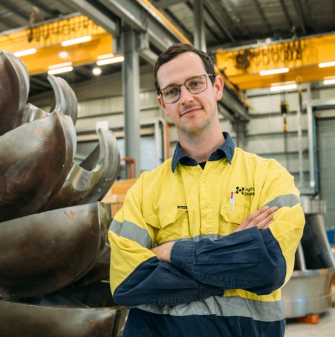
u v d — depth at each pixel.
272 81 7.91
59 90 1.36
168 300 0.77
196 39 6.28
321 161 10.11
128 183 2.83
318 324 2.57
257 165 0.89
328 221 9.84
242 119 10.88
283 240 0.74
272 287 0.73
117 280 0.81
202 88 0.86
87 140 10.41
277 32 9.38
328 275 2.69
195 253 0.76
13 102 1.12
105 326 1.04
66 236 0.97
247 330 0.78
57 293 1.18
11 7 7.95
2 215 1.03
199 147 0.91
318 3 8.34
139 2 4.59
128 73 4.93
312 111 9.61
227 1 8.20
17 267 0.99
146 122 9.07
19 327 1.01
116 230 0.89
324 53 6.86
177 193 0.89
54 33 6.27
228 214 0.84
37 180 0.99
